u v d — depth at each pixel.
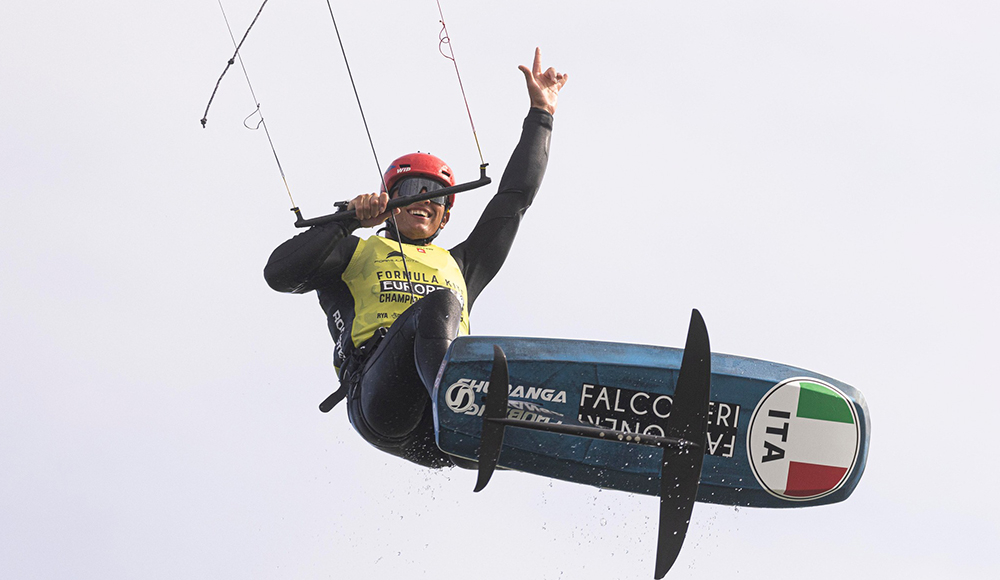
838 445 24.47
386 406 24.59
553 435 23.95
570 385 24.02
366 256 26.47
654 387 24.08
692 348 21.78
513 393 23.92
